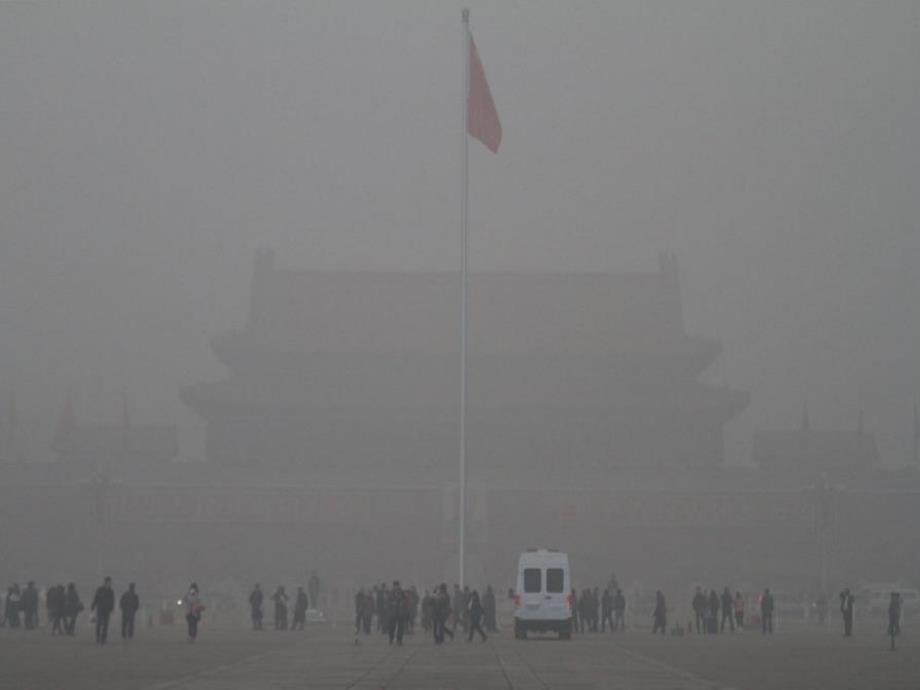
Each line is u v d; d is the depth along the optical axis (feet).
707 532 566.77
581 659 215.51
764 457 620.90
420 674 181.37
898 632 297.74
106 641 264.93
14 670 188.14
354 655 223.51
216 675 179.22
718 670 193.47
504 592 514.27
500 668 193.47
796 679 177.99
